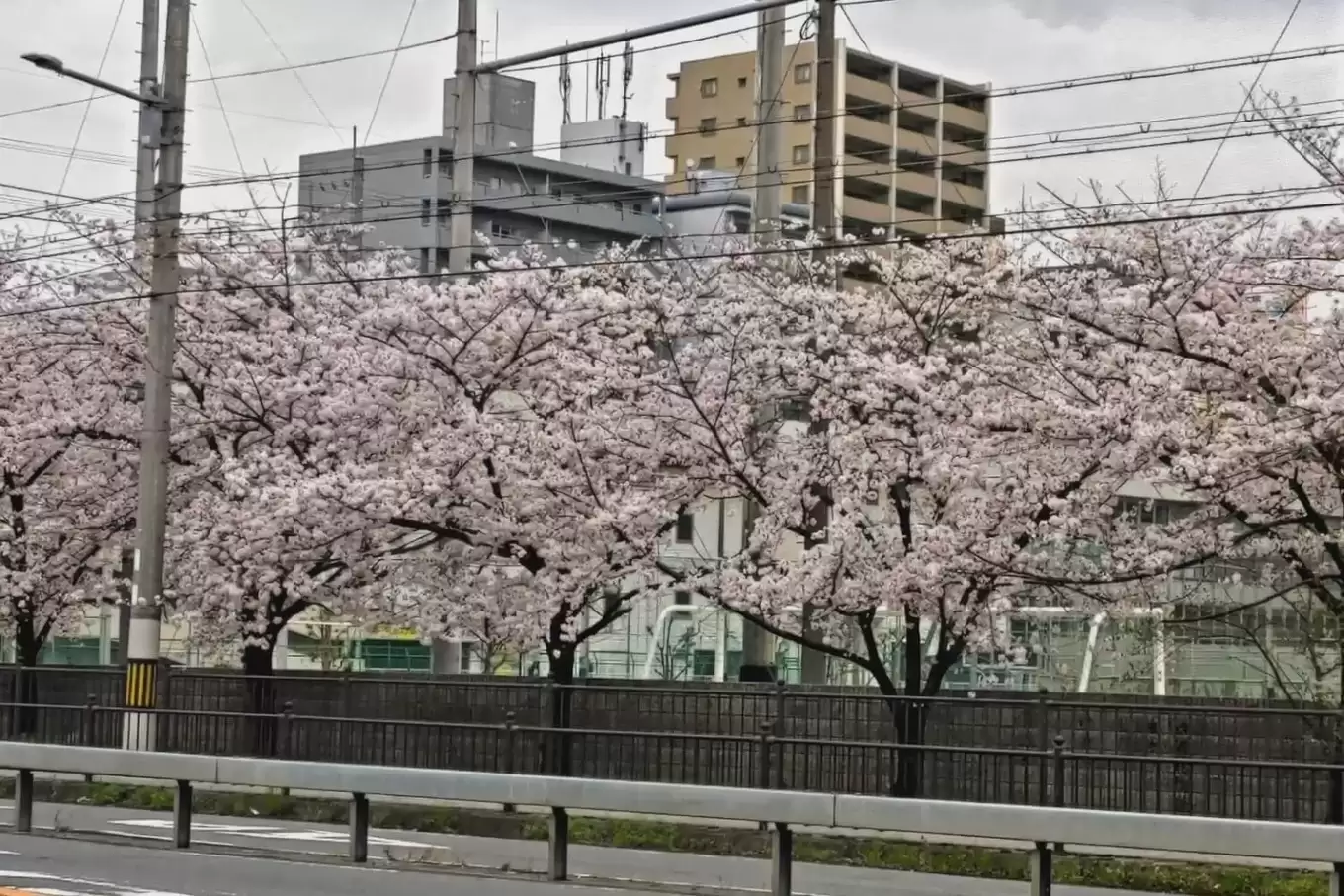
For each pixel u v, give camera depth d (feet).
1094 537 63.21
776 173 73.36
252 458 78.38
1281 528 62.75
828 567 63.82
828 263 73.67
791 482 67.41
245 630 79.41
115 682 79.05
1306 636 73.15
